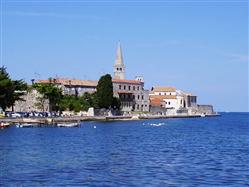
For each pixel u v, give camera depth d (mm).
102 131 141875
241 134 140875
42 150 80375
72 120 185250
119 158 69125
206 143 103250
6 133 124625
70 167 58062
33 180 48406
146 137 120750
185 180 49156
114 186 45594
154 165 60938
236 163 63844
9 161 63562
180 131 154500
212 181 48625
